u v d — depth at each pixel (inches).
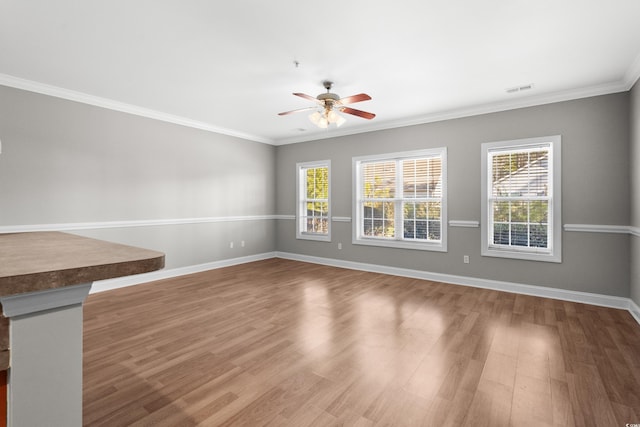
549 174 152.2
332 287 168.9
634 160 126.0
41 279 29.1
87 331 110.7
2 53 112.1
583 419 66.1
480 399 72.9
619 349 97.0
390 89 144.6
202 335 107.5
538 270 153.3
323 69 124.7
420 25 94.6
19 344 29.4
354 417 66.7
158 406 69.9
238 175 232.1
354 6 85.6
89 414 67.0
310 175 246.5
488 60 116.3
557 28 95.3
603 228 137.7
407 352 95.4
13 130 134.6
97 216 160.4
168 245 190.4
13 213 135.0
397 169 199.8
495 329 112.5
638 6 84.5
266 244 255.6
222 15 89.6
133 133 173.9
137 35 100.0
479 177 168.9
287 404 70.9
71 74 130.3
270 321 120.3
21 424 29.7
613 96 135.9
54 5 84.4
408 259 193.9
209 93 152.3
